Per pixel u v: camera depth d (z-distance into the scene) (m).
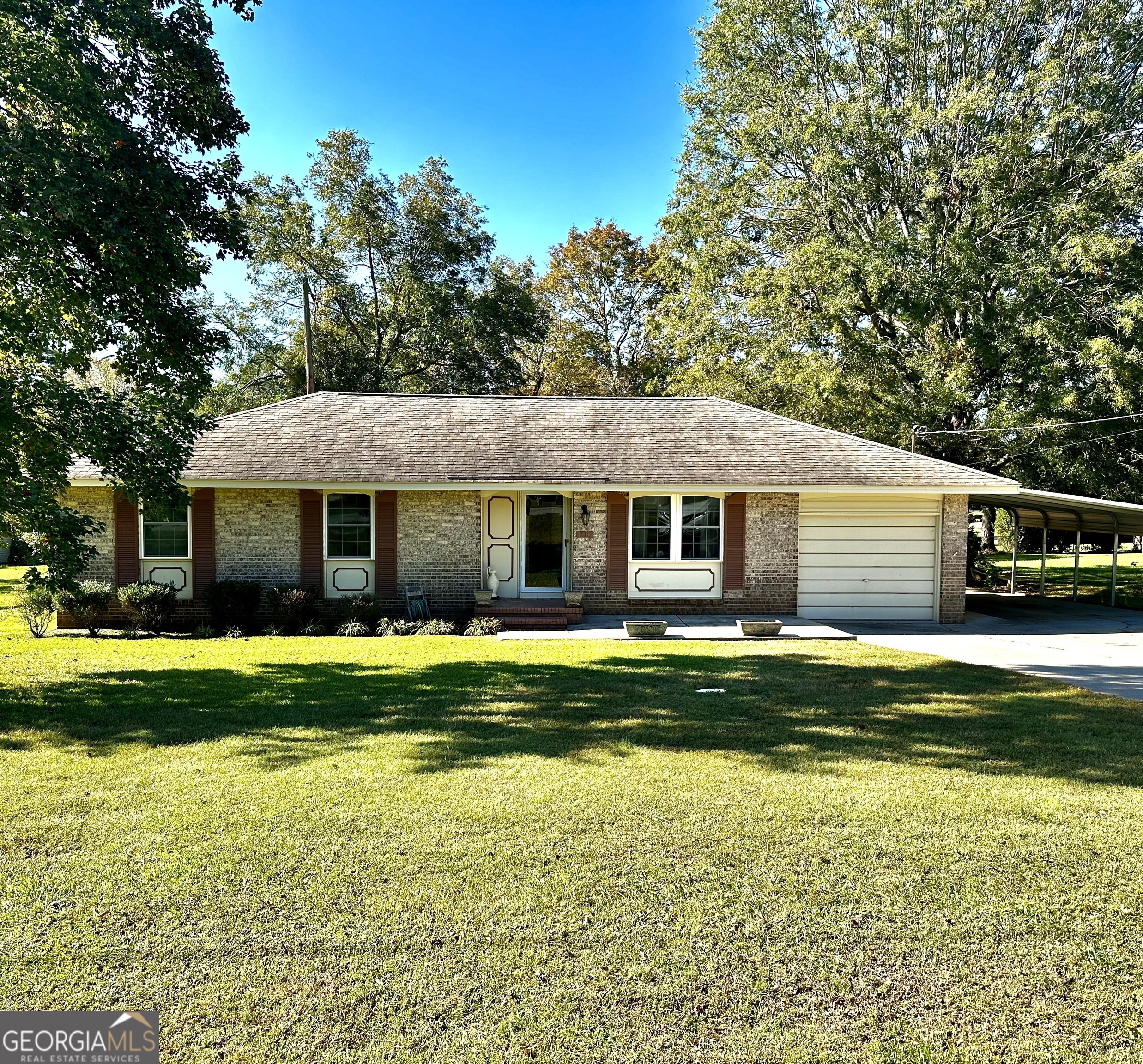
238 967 3.24
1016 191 21.45
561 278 45.56
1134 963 3.33
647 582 15.82
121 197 8.39
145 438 9.55
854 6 24.38
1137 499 22.27
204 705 7.84
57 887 3.91
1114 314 20.28
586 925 3.59
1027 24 22.27
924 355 22.91
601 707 7.76
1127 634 14.02
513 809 4.97
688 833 4.60
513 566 16.11
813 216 25.14
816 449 16.28
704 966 3.27
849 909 3.75
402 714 7.45
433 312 34.94
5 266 8.72
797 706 7.87
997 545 36.22
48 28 7.99
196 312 10.81
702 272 26.83
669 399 19.00
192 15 9.10
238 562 15.20
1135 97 21.05
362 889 3.90
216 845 4.41
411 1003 3.02
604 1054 2.75
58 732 6.77
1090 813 4.96
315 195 34.72
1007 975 3.23
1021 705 7.92
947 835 4.61
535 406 18.33
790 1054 2.76
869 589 15.88
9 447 8.05
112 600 14.66
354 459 15.23
